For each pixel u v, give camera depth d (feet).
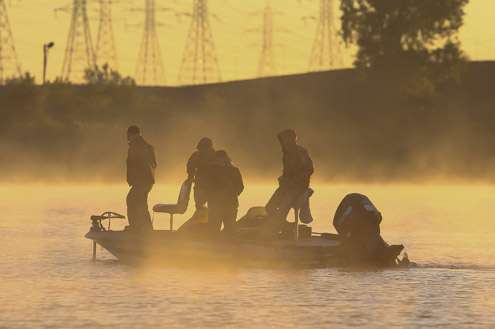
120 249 317.42
